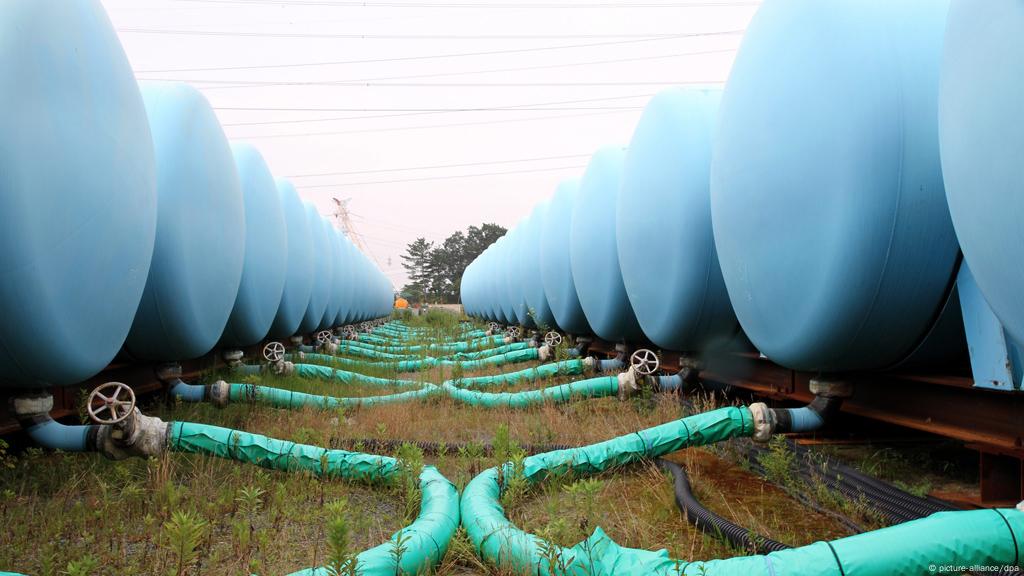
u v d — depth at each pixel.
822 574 2.82
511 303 19.19
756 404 5.04
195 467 4.87
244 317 9.03
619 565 3.06
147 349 6.81
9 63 4.03
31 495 4.57
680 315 7.05
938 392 4.66
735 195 5.45
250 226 8.98
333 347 14.99
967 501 4.20
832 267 4.52
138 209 5.11
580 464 4.81
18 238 4.05
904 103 4.29
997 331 3.88
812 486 4.52
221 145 7.35
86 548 3.69
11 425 4.91
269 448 4.91
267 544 3.67
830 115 4.50
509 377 9.53
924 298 4.45
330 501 4.39
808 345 4.90
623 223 7.93
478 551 3.61
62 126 4.30
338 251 17.52
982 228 3.21
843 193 4.41
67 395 5.68
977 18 3.16
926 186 4.27
